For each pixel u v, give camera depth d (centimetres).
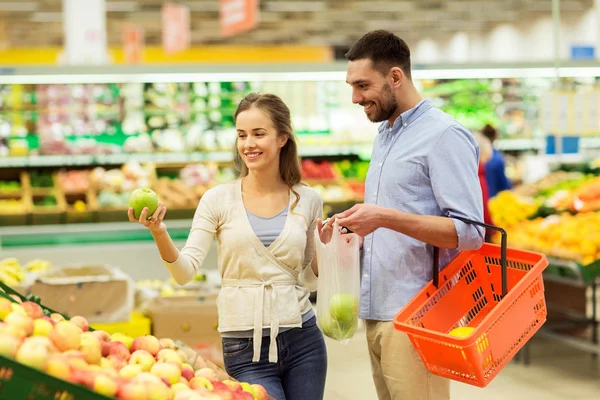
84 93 868
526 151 950
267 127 269
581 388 501
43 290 451
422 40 2100
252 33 1922
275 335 266
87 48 998
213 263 752
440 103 924
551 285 670
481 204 257
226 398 209
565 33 1495
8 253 724
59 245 742
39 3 1538
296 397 273
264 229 271
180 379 211
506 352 230
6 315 210
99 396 174
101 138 872
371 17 1686
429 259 264
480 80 923
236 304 269
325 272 256
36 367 174
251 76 710
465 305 263
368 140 917
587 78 861
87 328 236
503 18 1681
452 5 1538
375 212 243
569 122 670
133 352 224
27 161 841
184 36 1348
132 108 883
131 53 1415
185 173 863
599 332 649
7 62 1784
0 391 168
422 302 255
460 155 254
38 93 855
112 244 751
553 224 586
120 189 837
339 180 900
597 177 658
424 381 259
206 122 900
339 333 254
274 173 277
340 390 507
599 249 536
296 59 1994
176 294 486
